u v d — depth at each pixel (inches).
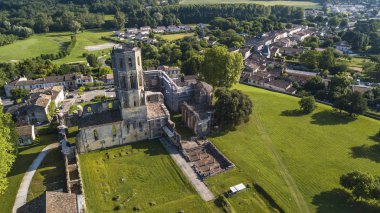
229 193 3240.7
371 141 4333.2
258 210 3068.4
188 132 4500.5
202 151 4065.0
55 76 6978.4
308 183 3442.4
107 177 3518.7
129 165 3732.8
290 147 4151.1
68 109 5600.4
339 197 3233.3
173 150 4040.4
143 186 3378.4
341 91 5890.8
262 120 4894.2
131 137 4217.5
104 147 4097.0
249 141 4281.5
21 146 4126.5
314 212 3041.3
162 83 5644.7
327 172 3636.8
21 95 6186.0
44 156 3875.5
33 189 3270.2
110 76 7111.2
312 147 4163.4
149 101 4840.1
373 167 3750.0
